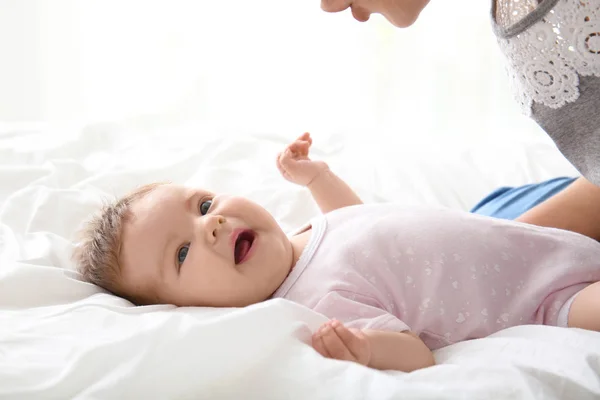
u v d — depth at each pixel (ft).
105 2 7.68
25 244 4.30
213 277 3.71
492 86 7.60
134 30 7.74
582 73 2.98
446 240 3.81
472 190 5.23
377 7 3.19
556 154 5.57
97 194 4.93
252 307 3.14
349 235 3.97
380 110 7.88
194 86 7.61
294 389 2.89
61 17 7.71
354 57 7.77
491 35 7.51
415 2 3.16
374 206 4.26
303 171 4.73
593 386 2.87
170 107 7.39
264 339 3.01
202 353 2.96
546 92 3.10
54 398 2.87
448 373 2.97
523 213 4.43
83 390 2.90
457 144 6.12
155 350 2.95
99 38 7.77
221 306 3.77
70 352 3.04
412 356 3.32
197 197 3.99
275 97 7.88
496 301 3.70
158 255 3.81
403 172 5.40
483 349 3.31
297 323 3.16
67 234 4.61
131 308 3.42
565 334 3.29
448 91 7.71
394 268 3.77
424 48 7.68
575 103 3.08
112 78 7.86
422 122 7.81
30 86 7.87
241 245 3.92
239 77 7.82
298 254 4.03
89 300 3.61
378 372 2.95
